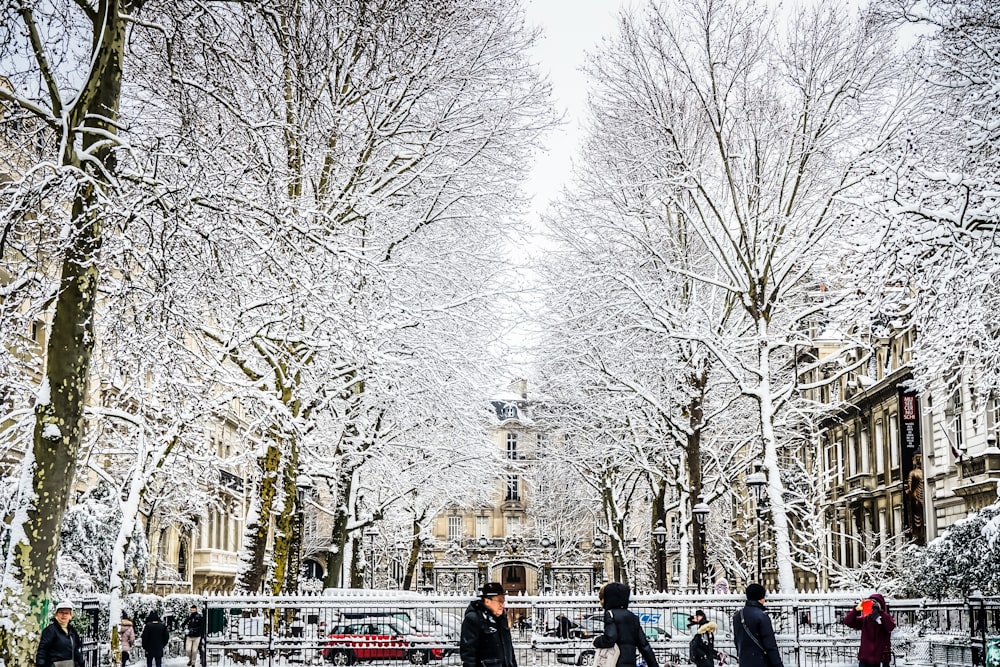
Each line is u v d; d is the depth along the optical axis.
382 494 51.38
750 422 48.53
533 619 30.05
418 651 28.50
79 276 16.45
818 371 67.31
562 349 42.19
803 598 29.47
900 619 29.50
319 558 92.56
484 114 33.59
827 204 35.41
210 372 25.30
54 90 17.38
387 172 32.53
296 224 19.20
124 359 19.16
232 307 21.36
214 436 51.25
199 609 31.14
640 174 38.81
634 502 69.62
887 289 22.11
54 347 16.30
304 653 28.33
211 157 18.19
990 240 20.19
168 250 17.45
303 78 21.31
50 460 16.02
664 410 41.09
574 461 55.09
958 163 23.28
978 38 22.20
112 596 27.25
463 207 34.47
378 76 28.61
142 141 17.67
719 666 25.56
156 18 19.48
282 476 31.14
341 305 22.03
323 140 22.55
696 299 41.22
